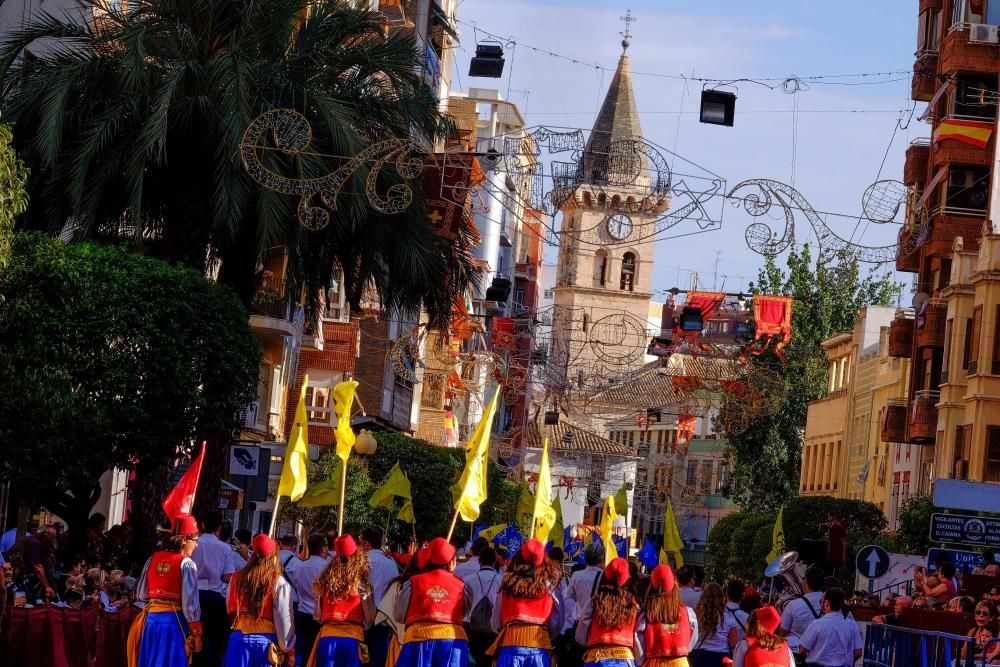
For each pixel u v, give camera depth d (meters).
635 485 148.25
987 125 71.44
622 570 19.47
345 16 40.09
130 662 20.16
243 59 36.50
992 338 67.06
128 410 32.25
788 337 74.88
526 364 84.75
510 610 19.55
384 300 42.28
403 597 19.83
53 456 31.50
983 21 71.88
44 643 23.08
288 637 19.55
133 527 36.84
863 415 96.38
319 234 40.69
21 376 30.84
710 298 72.56
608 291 192.12
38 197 37.16
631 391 107.19
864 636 29.09
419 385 94.00
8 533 29.97
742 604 23.53
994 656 22.08
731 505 161.50
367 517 56.38
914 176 76.00
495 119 128.12
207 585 23.41
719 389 71.75
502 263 149.62
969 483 38.22
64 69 36.38
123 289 32.09
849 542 62.97
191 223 38.12
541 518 27.88
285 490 24.61
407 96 40.19
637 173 35.84
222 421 34.25
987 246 67.88
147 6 38.53
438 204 42.06
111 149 36.66
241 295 39.59
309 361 71.88
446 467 70.94
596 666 19.31
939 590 32.16
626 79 192.50
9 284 31.00
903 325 76.44
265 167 35.09
